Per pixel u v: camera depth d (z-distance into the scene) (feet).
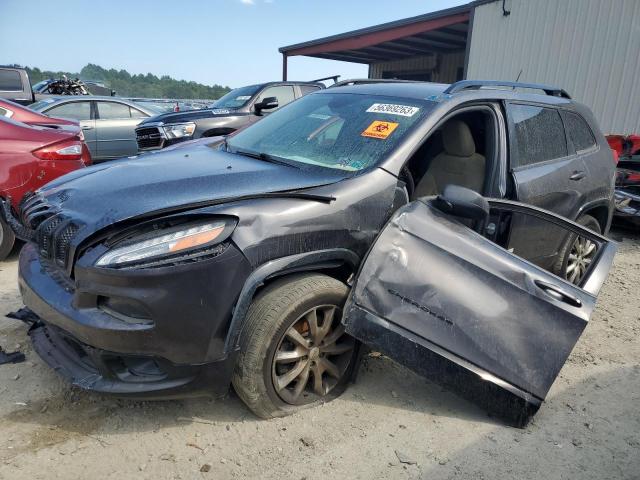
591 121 14.84
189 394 7.73
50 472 7.22
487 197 10.09
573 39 34.24
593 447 8.55
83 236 7.45
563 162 12.93
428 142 12.67
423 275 8.35
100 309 7.41
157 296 7.07
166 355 7.30
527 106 12.38
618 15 31.83
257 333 7.89
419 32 46.09
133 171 9.37
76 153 16.30
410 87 11.89
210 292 7.33
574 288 8.59
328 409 9.01
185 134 26.63
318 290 8.34
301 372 8.63
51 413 8.48
